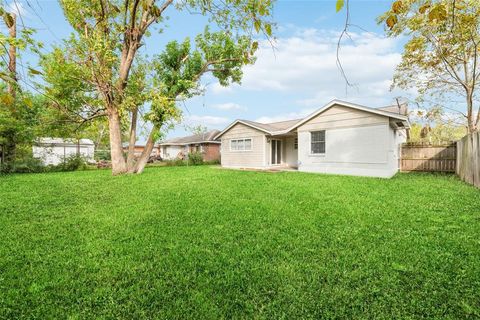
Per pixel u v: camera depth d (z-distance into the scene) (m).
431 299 2.22
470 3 8.10
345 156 12.11
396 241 3.50
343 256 3.07
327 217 4.67
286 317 2.06
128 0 11.22
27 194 7.22
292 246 3.39
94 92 12.66
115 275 2.69
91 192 7.54
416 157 13.85
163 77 13.39
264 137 16.41
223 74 15.27
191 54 13.62
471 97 12.70
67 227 4.29
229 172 13.93
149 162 29.09
